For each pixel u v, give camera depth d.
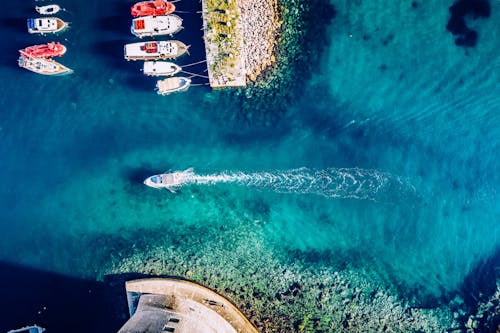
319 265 45.75
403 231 46.22
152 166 46.19
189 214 46.03
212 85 45.00
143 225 46.03
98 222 46.09
